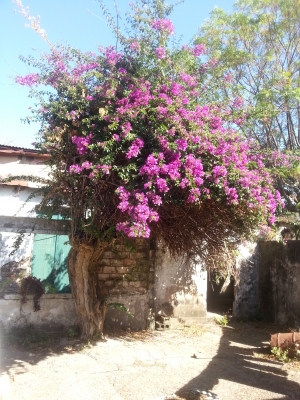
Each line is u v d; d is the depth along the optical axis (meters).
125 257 8.17
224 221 6.46
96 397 4.72
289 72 8.69
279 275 9.45
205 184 5.24
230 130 5.84
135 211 4.79
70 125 5.75
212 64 6.45
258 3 9.53
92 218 6.16
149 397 4.80
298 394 5.08
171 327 8.51
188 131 5.24
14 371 5.38
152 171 4.87
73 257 7.02
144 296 8.26
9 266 7.34
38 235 8.41
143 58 5.82
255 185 5.52
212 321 9.27
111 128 5.15
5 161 9.41
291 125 9.32
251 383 5.41
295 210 8.86
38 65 5.89
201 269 9.02
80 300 6.96
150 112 5.34
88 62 5.97
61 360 5.91
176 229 6.91
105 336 7.25
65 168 6.11
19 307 7.05
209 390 5.09
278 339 6.86
